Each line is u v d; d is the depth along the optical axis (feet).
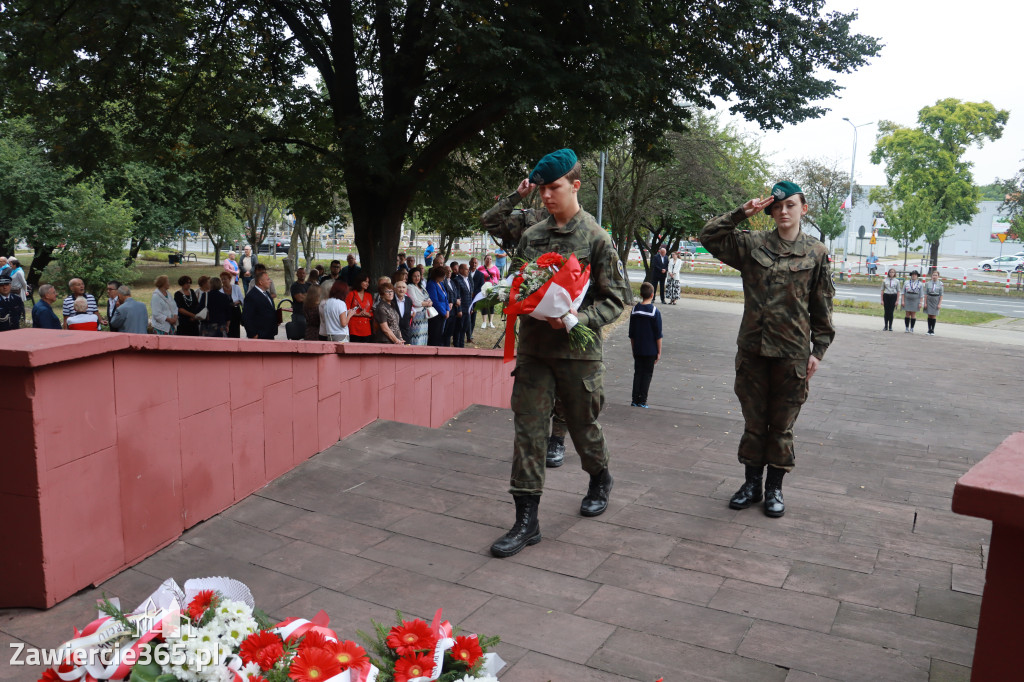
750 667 9.53
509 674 9.30
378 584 11.82
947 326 80.69
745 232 15.44
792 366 14.82
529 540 13.32
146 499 12.54
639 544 13.56
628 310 88.89
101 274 86.22
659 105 44.83
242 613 6.97
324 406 18.65
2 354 9.91
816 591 11.72
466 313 54.90
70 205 85.66
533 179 13.61
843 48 44.37
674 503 15.88
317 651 6.42
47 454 10.48
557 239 13.64
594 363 13.73
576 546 13.42
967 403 40.47
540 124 48.52
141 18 35.81
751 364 15.24
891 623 10.70
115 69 41.63
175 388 13.17
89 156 46.32
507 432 23.79
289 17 45.88
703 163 97.40
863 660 9.70
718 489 16.96
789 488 17.57
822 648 10.00
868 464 21.65
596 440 14.46
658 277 95.20
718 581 12.07
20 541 10.56
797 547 13.52
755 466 15.48
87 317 35.81
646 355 34.81
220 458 14.56
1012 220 175.22
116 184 87.10
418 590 11.63
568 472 18.08
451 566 12.52
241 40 48.21
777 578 12.19
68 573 10.95
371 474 17.08
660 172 94.94
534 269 12.96
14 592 10.69
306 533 13.76
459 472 17.39
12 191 88.63
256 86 48.70
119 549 11.95
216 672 6.43
